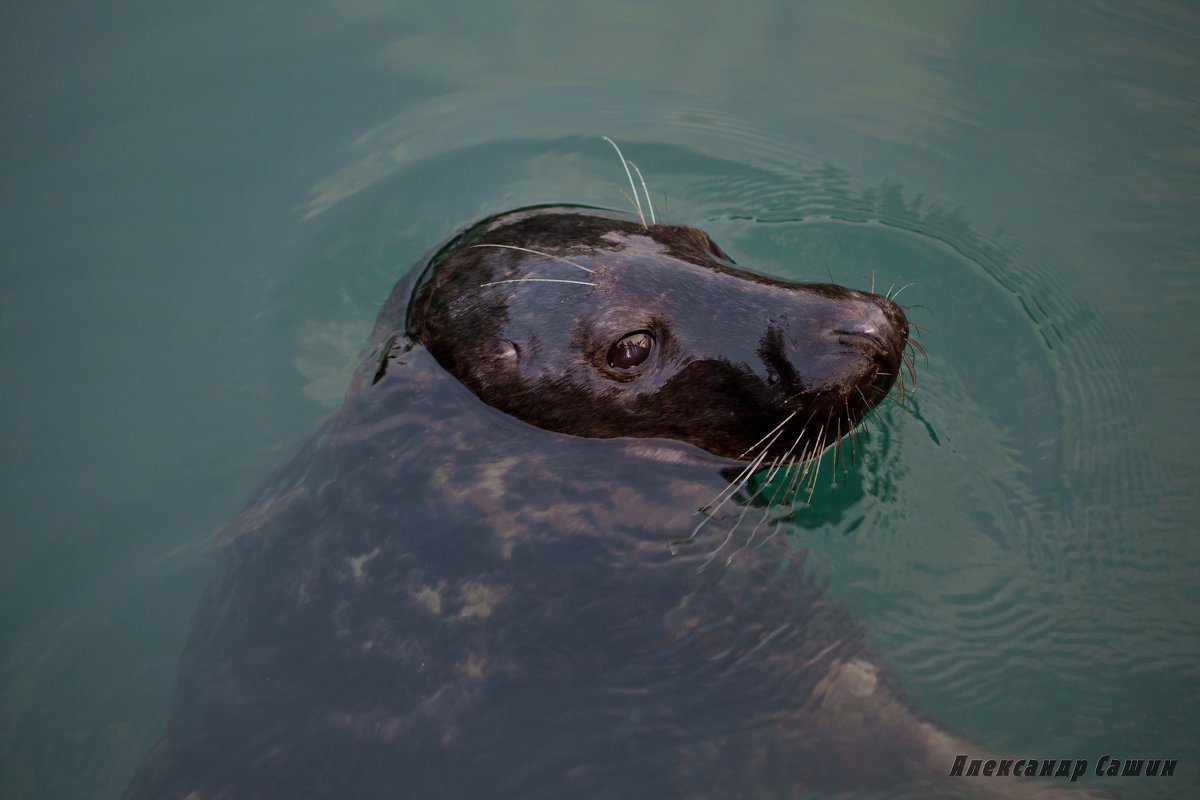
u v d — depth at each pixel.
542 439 1.99
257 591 1.94
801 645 1.94
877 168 2.22
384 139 2.24
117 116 2.25
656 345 2.00
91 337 2.12
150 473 2.05
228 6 2.36
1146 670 1.95
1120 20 2.32
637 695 1.91
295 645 1.92
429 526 1.94
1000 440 2.05
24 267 2.15
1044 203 2.19
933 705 1.94
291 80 2.29
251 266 2.16
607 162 2.23
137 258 2.16
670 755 1.90
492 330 2.01
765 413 1.99
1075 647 1.96
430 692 1.90
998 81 2.27
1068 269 2.15
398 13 2.35
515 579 1.93
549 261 2.02
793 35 2.33
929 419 2.07
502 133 2.25
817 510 2.02
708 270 2.01
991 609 1.98
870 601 1.98
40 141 2.23
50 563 2.02
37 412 2.08
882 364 1.99
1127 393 2.08
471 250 2.05
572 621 1.93
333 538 1.95
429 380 2.01
